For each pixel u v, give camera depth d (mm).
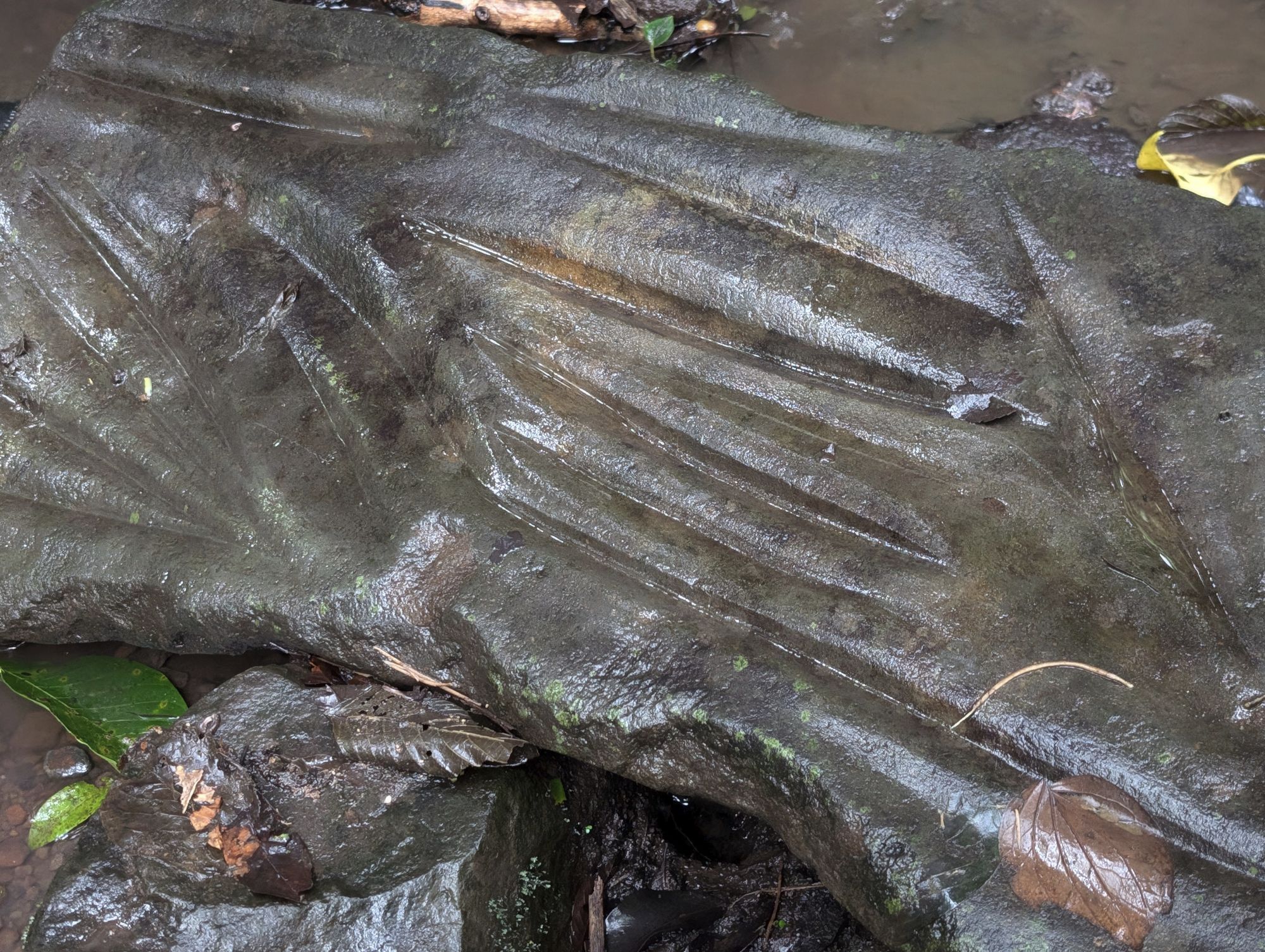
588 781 762
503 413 777
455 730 723
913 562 689
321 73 979
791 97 1092
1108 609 657
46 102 1014
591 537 736
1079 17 1124
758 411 757
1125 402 724
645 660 690
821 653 675
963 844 606
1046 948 575
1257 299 735
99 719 814
